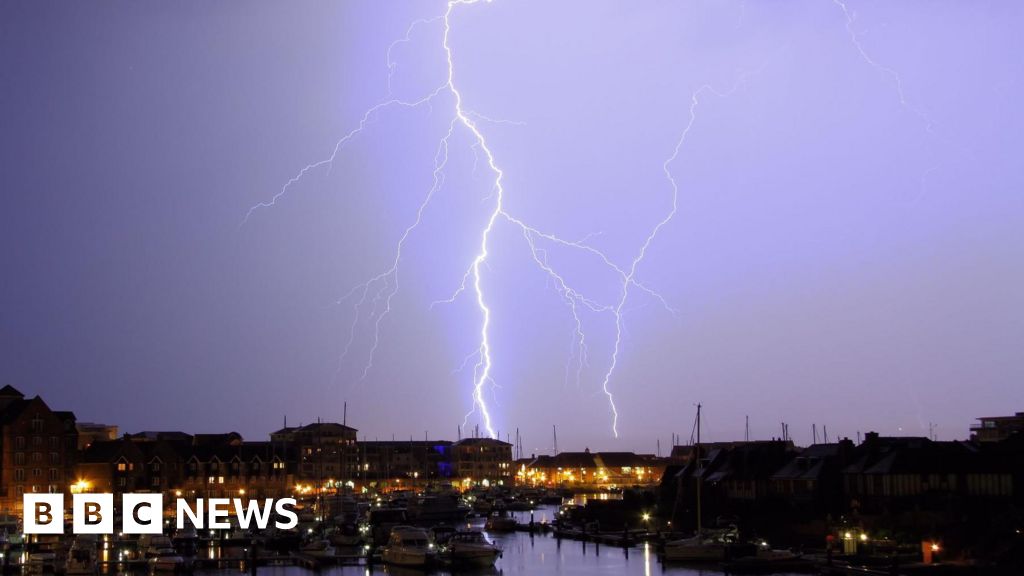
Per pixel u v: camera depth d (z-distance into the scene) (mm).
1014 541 88938
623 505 148625
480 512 185750
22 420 161125
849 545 99438
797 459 125500
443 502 163250
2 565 102750
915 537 98250
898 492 109688
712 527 124375
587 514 148750
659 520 138250
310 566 107750
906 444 115688
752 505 124438
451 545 105125
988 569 84250
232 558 110938
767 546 101375
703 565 104000
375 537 124188
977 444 117000
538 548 122250
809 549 104688
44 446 162000
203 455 199250
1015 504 98938
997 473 104000
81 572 97938
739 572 98125
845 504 114812
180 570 102125
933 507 104250
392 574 101625
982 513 99188
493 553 104125
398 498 181875
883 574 85438
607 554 115500
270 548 121250
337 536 124062
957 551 91125
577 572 101062
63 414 173625
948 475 107062
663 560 107062
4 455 159500
